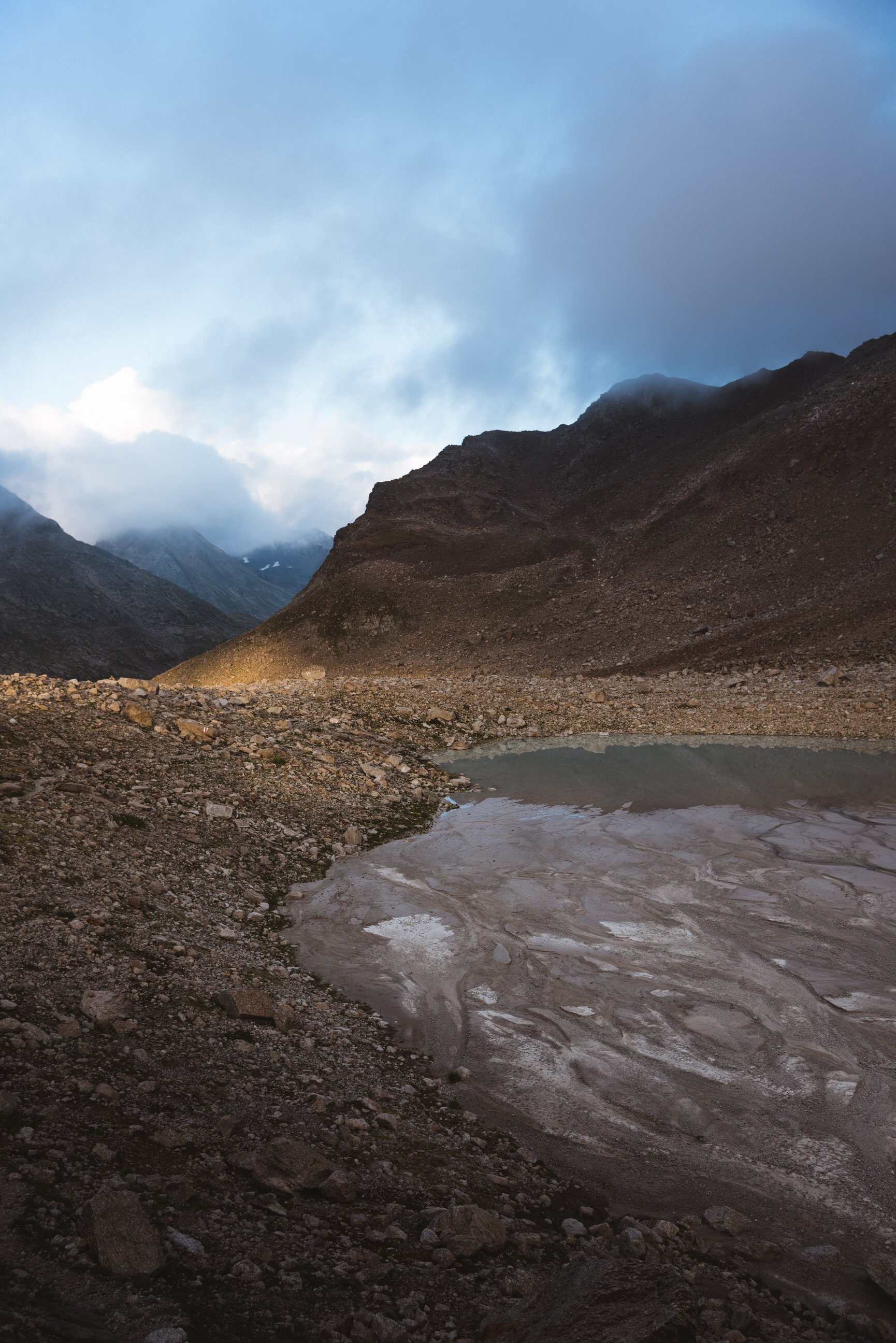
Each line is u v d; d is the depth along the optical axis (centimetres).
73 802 1038
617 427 15188
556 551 9969
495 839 1277
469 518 12488
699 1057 636
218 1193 378
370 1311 310
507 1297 337
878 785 1575
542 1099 573
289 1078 544
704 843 1230
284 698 2134
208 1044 564
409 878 1092
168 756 1385
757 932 898
